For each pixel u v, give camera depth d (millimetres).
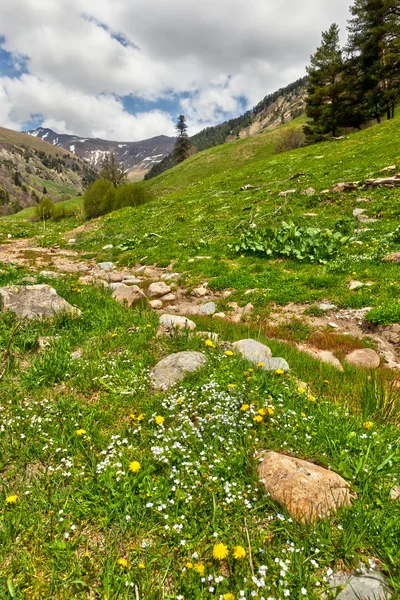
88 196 42031
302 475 3139
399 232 13258
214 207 27859
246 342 6457
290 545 2684
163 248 18188
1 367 5246
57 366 5363
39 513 2961
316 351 7453
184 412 4332
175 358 5574
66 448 3715
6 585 2395
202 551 2658
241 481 3273
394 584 2334
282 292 10469
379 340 7664
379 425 4285
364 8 49281
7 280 11219
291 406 4379
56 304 7805
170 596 2332
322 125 58406
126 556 2676
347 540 2658
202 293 11734
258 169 41250
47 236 28938
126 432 4047
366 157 29656
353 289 10031
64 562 2568
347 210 18656
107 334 6891
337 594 2330
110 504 2986
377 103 53281
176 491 3090
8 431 4004
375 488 3188
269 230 16172
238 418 4137
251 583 2391
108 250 20172
